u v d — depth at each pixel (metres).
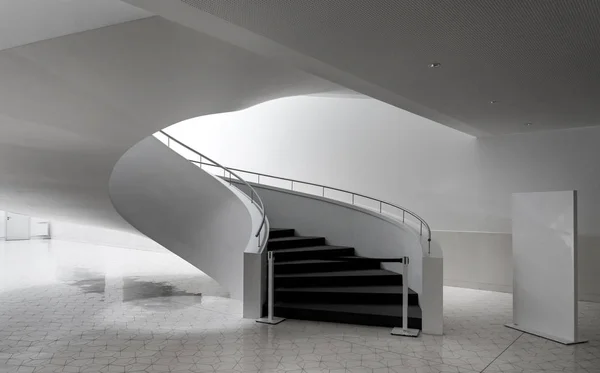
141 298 8.63
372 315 6.66
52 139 6.38
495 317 7.36
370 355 5.42
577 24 3.94
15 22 4.22
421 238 7.66
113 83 4.96
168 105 5.60
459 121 8.41
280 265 8.08
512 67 5.18
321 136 12.35
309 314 6.95
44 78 4.81
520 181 9.59
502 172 9.80
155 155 8.70
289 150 12.93
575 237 5.99
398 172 11.09
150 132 6.18
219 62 4.84
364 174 11.58
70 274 11.52
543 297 6.43
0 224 21.44
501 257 9.54
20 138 6.38
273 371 4.88
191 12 3.76
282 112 13.18
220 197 9.35
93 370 4.88
